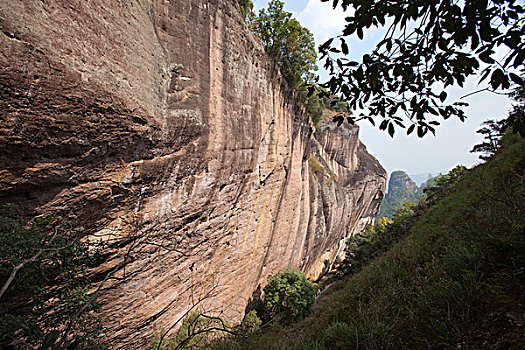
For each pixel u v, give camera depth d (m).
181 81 9.37
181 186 10.20
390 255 9.79
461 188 12.18
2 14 4.22
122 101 6.53
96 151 6.54
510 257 3.88
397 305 5.14
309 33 20.22
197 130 10.11
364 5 2.15
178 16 9.27
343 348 4.83
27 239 4.43
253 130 14.83
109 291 8.55
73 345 3.37
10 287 4.42
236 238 15.91
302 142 25.27
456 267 4.60
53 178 5.94
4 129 4.70
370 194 56.41
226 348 8.91
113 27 6.43
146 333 10.41
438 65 2.21
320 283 32.81
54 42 5.00
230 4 12.03
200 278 13.24
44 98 5.01
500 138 14.51
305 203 28.39
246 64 13.73
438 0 2.04
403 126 2.77
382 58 2.47
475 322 3.39
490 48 1.97
